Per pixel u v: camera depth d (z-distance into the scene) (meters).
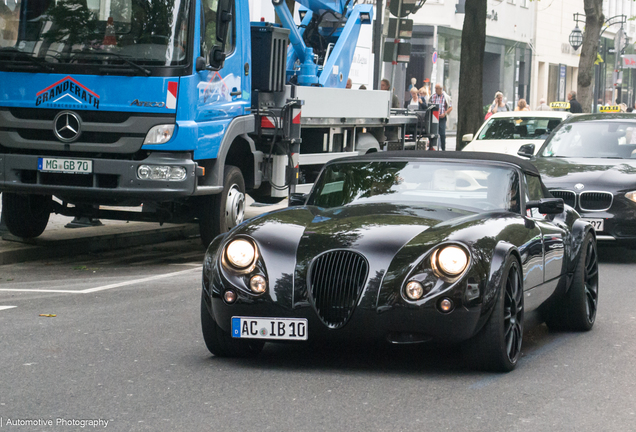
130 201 15.59
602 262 16.69
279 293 7.95
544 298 9.63
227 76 15.95
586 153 18.12
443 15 57.62
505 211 9.24
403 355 8.95
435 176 9.62
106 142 14.53
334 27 22.95
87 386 7.66
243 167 17.38
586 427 6.68
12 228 16.61
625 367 8.74
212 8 15.30
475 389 7.70
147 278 14.05
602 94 92.00
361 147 21.67
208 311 8.47
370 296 7.77
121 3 14.59
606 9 91.88
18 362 8.52
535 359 9.01
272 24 17.61
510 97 69.25
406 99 56.94
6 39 14.76
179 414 6.84
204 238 16.25
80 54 14.53
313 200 9.76
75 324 10.41
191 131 14.53
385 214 8.74
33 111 14.68
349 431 6.46
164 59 14.43
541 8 73.69
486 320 7.92
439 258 7.77
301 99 18.16
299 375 8.10
